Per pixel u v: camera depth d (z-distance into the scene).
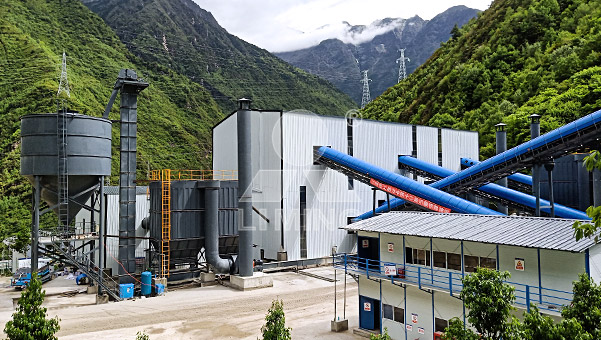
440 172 48.94
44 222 73.50
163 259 34.44
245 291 33.03
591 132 30.16
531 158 34.25
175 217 34.88
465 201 33.28
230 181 37.84
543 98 77.25
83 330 23.72
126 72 34.19
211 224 35.56
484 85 100.44
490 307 10.62
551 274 15.51
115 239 40.97
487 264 17.70
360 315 23.31
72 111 31.56
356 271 22.59
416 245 20.64
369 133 51.09
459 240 17.98
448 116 99.62
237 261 35.41
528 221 18.98
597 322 10.38
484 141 81.69
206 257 35.62
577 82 74.00
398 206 42.25
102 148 31.80
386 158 52.69
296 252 43.72
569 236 15.77
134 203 34.28
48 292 33.81
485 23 134.75
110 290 31.28
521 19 113.25
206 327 24.27
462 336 10.77
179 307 28.59
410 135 55.66
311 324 24.55
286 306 28.62
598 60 78.00
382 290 22.11
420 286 19.36
